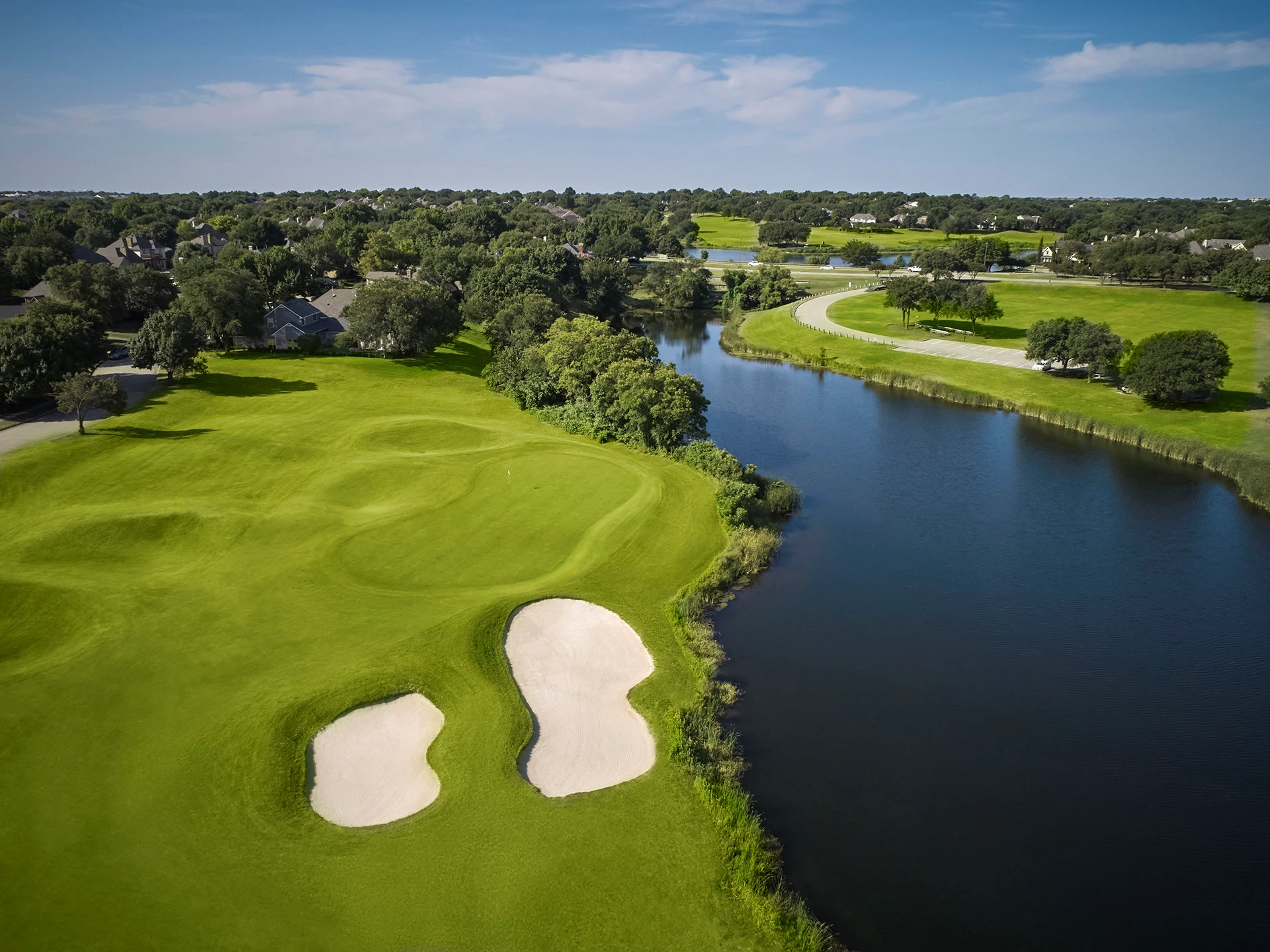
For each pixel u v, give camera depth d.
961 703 38.41
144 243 179.00
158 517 52.00
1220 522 60.84
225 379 89.62
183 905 24.75
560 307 138.38
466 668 37.25
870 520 60.84
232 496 57.62
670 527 53.44
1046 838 29.97
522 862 26.77
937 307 130.38
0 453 62.81
